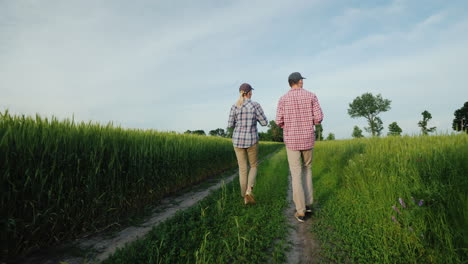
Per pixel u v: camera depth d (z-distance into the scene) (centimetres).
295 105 313
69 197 249
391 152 404
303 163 335
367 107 6506
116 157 325
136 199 376
